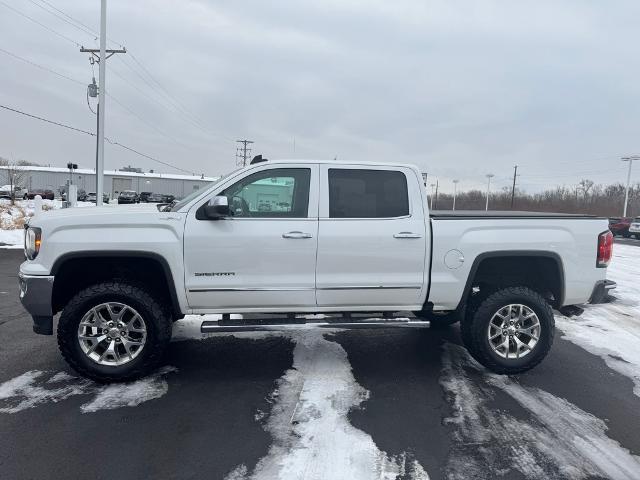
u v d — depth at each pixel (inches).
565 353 215.0
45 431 135.8
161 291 183.5
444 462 123.6
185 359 196.7
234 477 115.6
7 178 2603.3
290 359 198.8
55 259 162.7
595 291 189.5
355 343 222.4
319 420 144.9
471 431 140.3
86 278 179.0
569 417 150.7
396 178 182.9
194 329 237.9
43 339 217.5
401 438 135.3
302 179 177.8
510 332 184.9
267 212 175.8
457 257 180.9
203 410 150.4
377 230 176.6
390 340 228.1
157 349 170.1
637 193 2837.1
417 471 119.2
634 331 253.3
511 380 180.7
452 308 187.2
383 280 178.4
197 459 123.0
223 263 169.9
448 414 150.8
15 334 224.2
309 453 126.4
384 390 168.4
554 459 126.5
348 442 132.3
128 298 165.8
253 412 149.6
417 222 180.2
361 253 175.8
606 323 270.5
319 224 174.4
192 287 169.6
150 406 152.6
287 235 171.3
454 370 189.6
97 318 167.0
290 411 150.6
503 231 183.6
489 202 3235.7
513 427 143.3
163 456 124.1
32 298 162.9
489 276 197.8
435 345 221.1
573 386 176.1
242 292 172.2
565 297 188.9
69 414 146.3
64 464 119.7
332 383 173.6
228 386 169.5
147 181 3393.2
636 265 566.6
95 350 169.3
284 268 173.0
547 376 185.8
